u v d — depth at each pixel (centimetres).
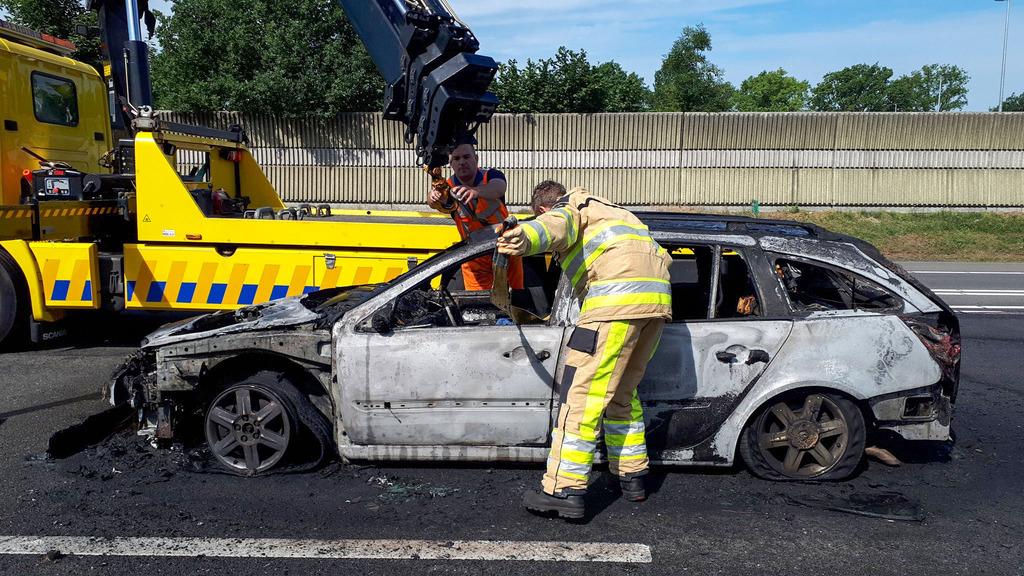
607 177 2114
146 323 880
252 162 916
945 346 423
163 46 2169
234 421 436
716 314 435
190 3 2108
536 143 2095
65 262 713
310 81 2033
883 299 436
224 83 2041
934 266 1582
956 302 1098
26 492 411
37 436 502
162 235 703
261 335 430
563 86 2288
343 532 367
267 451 448
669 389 416
